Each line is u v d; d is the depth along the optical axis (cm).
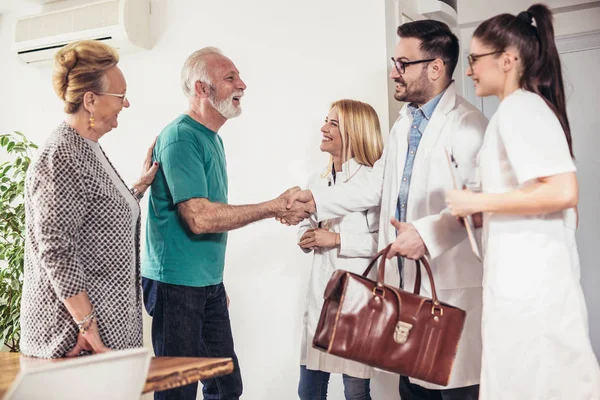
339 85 307
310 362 235
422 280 197
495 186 156
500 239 153
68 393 107
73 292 165
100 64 182
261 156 326
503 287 149
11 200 334
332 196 233
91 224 177
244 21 335
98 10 359
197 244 230
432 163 199
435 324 166
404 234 176
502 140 154
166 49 357
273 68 325
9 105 411
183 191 222
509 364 147
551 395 144
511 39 157
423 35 207
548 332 145
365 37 302
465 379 188
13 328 340
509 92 160
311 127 313
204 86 242
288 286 313
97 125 186
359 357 166
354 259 235
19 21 391
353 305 167
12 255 331
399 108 311
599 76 356
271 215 234
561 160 144
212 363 139
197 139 234
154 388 127
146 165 242
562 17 364
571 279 149
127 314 183
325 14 313
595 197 356
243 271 325
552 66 158
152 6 363
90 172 177
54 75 182
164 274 227
